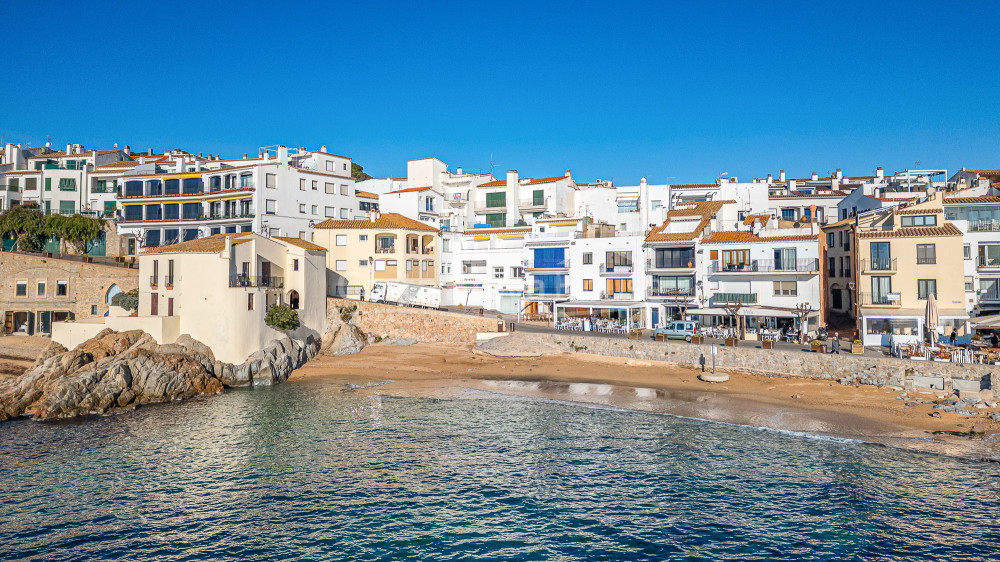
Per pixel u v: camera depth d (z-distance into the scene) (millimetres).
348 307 75125
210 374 58281
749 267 69000
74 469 38000
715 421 45688
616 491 34594
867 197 83250
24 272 73812
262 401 53938
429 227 91562
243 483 35844
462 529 30516
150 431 45438
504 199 112875
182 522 31297
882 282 60312
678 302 72188
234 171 93125
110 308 67062
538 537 29719
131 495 34312
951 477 34969
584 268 79812
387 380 60812
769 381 53969
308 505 33094
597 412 48906
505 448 41406
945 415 43625
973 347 52406
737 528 30375
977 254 61250
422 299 78375
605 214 110500
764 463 37781
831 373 52594
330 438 43656
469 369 63781
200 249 61469
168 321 60594
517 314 84500
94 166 112500
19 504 33219
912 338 56750
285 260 70312
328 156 106875
